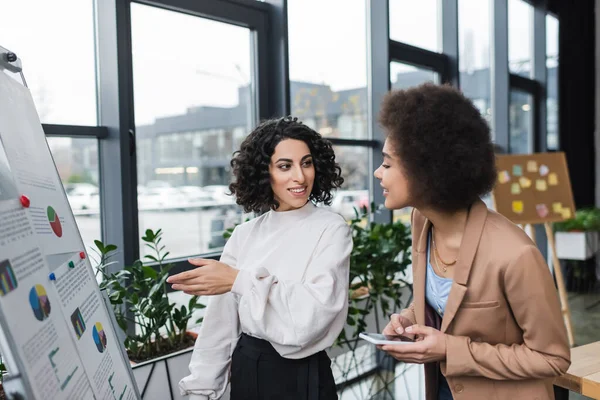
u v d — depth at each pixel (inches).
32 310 31.0
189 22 95.1
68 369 33.4
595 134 227.8
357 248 93.7
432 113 41.3
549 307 40.4
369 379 126.0
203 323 55.8
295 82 115.0
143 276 72.2
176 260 93.3
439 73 156.9
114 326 46.3
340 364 128.3
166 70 91.7
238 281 47.3
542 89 212.1
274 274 50.5
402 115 42.5
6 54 41.7
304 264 50.3
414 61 145.3
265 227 54.6
